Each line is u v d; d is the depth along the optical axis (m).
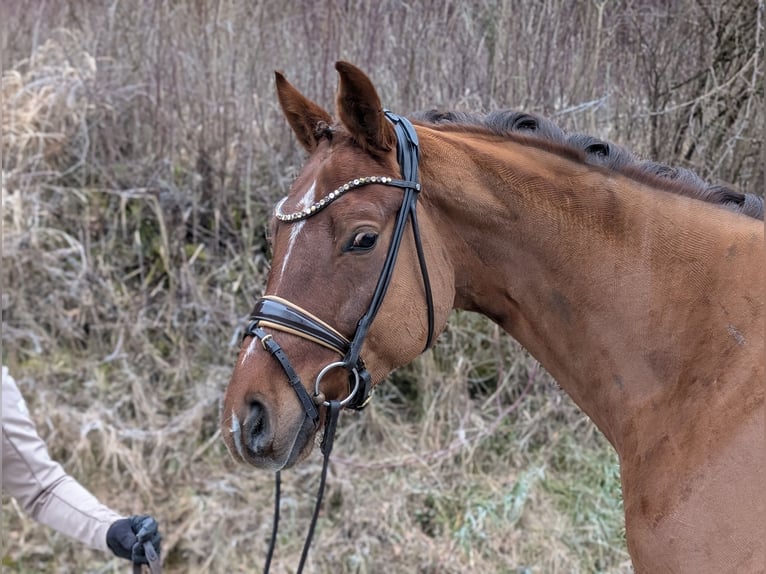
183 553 2.92
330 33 3.45
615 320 1.35
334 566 2.84
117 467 3.08
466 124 1.51
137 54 3.87
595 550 2.80
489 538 2.84
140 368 3.35
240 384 1.28
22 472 1.62
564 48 3.12
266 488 3.06
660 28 3.12
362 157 1.32
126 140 3.73
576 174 1.39
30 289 3.43
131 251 3.56
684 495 1.22
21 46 4.10
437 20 3.32
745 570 1.12
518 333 1.48
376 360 1.36
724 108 3.01
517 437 3.18
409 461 3.07
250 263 3.39
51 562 2.94
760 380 1.17
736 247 1.28
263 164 3.58
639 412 1.33
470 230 1.40
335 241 1.28
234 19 3.67
